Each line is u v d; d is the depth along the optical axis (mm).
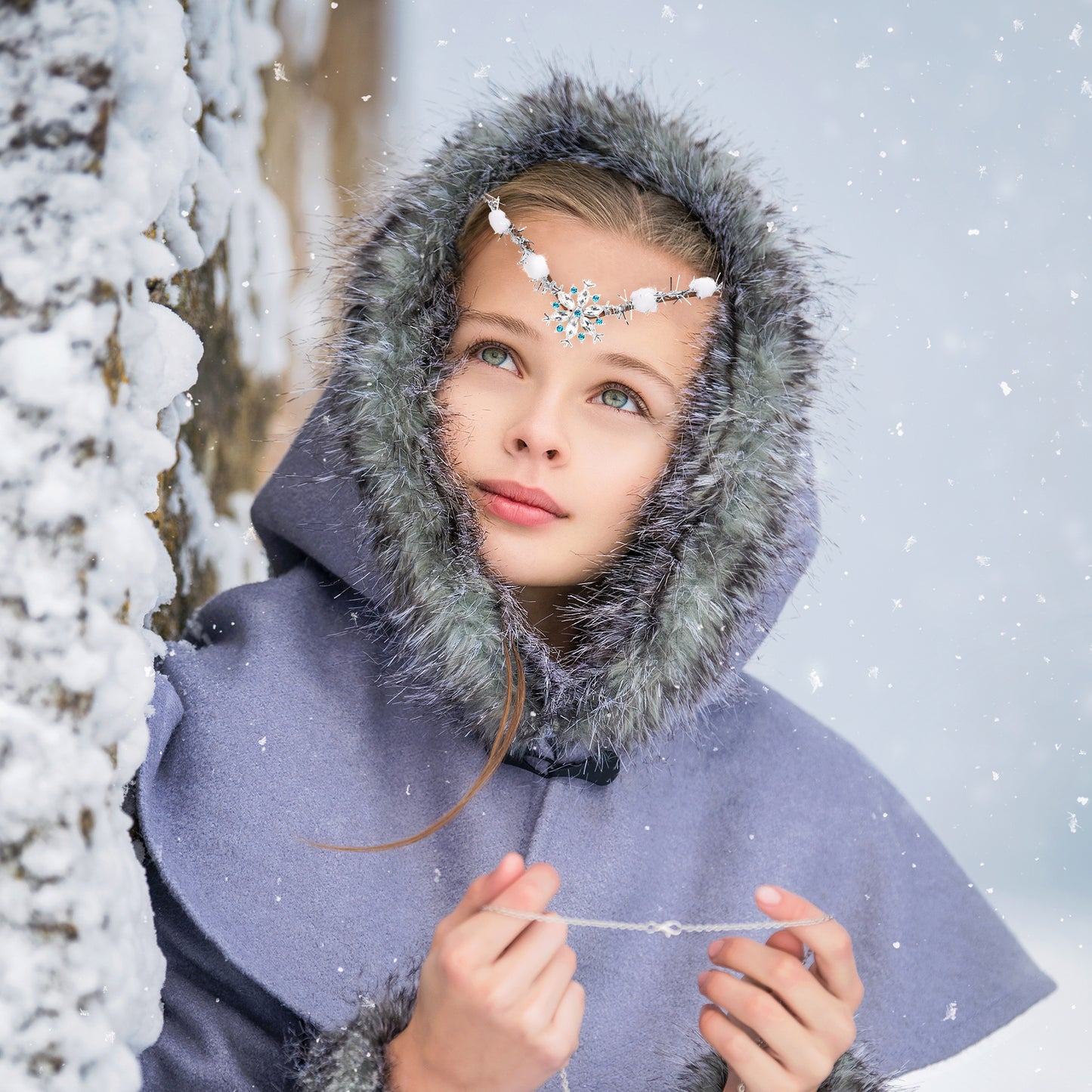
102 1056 977
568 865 1191
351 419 1175
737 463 1175
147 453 1009
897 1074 1199
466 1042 1061
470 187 1196
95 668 975
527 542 1162
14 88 962
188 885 1133
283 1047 1144
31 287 965
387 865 1173
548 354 1155
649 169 1200
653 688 1177
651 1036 1188
